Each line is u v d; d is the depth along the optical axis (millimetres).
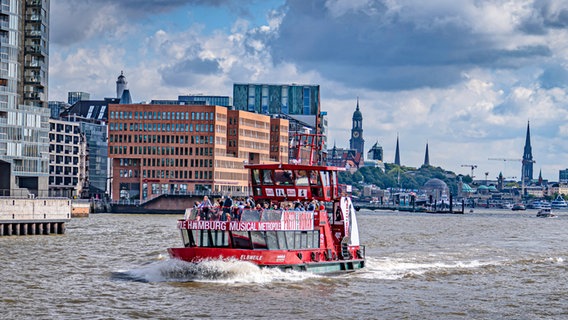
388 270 89375
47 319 60344
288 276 77250
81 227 170125
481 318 64562
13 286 74000
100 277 79688
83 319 60562
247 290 71688
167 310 63844
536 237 166625
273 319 61719
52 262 93188
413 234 170875
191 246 77500
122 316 61719
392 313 65250
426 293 75000
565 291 79125
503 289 79375
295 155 88375
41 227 141875
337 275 82688
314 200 81812
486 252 118375
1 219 135000
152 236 141625
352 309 66250
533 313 67188
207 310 64000
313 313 64250
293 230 78062
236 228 75250
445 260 103938
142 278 77750
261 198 84750
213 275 75062
